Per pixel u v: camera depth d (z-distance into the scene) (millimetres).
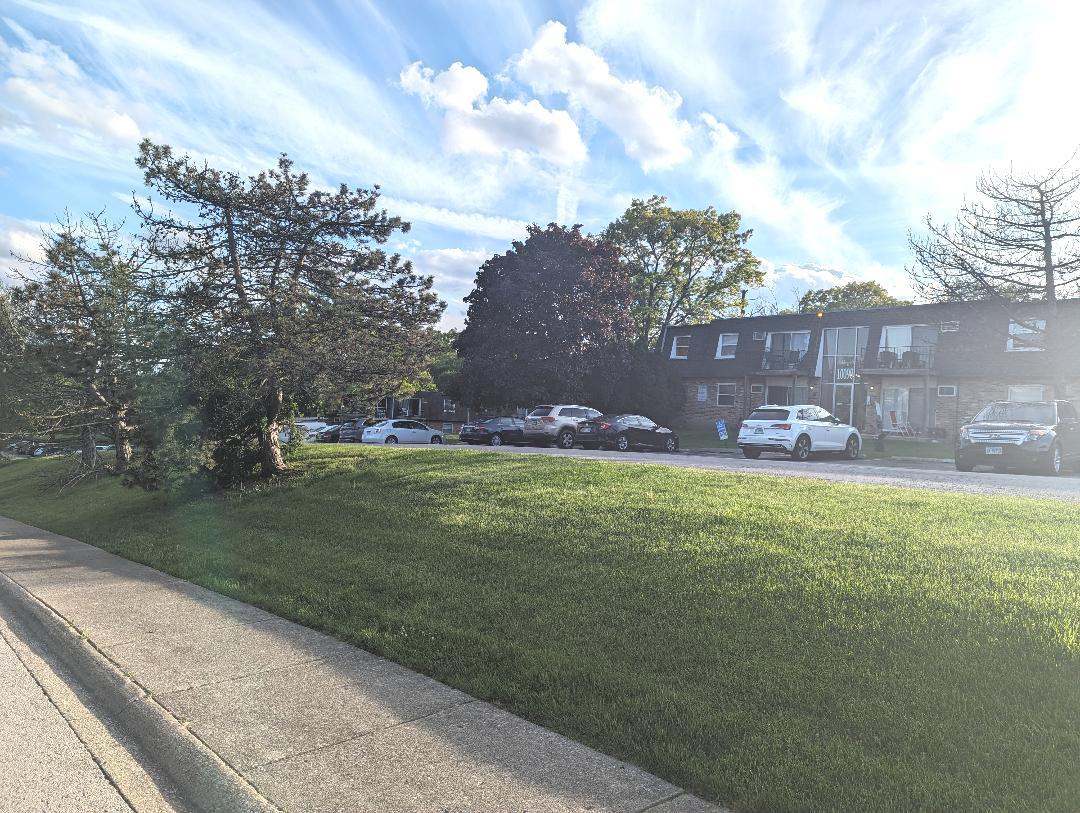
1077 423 18250
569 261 33250
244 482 14242
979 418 17938
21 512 18234
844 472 15227
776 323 35750
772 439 21578
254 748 3850
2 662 5773
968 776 3236
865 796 3135
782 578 5832
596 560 6797
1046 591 5320
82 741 4293
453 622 5715
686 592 5758
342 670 5023
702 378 37812
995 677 4074
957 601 5141
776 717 3871
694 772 3408
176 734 4039
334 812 3217
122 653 5488
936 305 30859
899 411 32094
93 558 9945
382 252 14219
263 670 5047
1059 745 3430
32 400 18250
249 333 12820
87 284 16906
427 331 14578
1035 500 9250
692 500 8969
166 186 13023
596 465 12430
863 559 6227
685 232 44625
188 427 13492
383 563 7633
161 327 12977
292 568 7953
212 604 6965
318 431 37031
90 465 21859
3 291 19797
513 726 4070
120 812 3502
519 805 3236
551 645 5078
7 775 3859
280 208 13594
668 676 4449
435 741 3893
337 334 13102
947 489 12070
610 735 3844
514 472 11594
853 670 4289
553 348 32812
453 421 57312
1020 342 25047
